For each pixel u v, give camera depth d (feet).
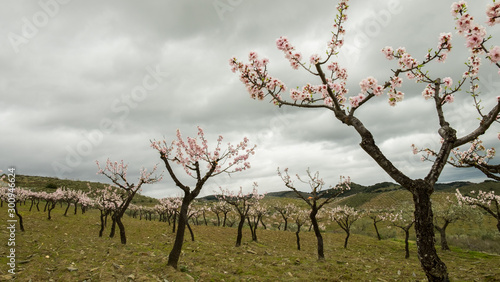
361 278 39.93
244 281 35.29
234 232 105.09
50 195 126.82
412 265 56.44
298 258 55.42
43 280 28.99
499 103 19.15
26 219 86.69
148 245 62.18
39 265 35.32
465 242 101.40
